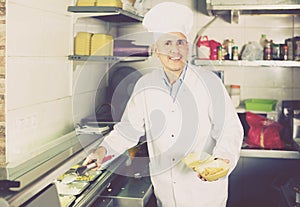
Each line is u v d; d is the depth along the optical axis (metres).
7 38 1.81
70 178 2.05
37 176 1.47
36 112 2.14
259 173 3.43
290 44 3.28
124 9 2.74
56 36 2.39
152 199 2.48
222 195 2.23
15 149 1.91
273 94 3.53
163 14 2.04
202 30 3.54
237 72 3.55
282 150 3.11
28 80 2.03
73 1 2.65
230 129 2.11
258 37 3.50
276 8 3.00
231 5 3.05
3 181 1.40
